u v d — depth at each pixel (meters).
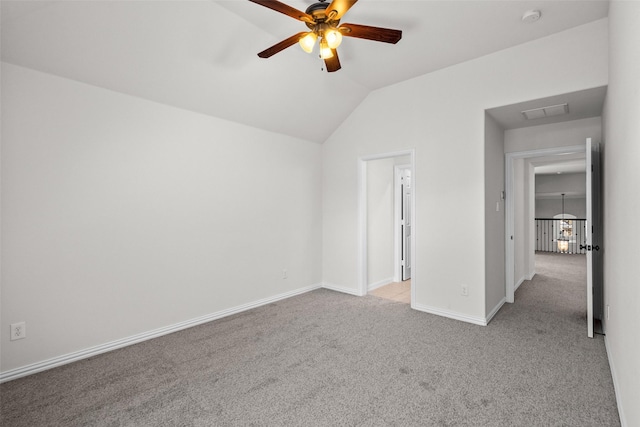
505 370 2.38
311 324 3.35
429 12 2.60
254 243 3.95
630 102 1.61
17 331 2.31
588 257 2.95
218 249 3.57
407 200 5.61
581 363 2.47
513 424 1.79
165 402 2.01
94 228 2.67
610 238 2.52
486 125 3.37
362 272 4.47
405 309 3.84
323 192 4.87
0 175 2.23
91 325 2.66
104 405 1.99
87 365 2.50
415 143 3.81
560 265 7.04
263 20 2.70
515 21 2.72
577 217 10.44
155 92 2.95
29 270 2.36
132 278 2.90
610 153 2.50
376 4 2.49
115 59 2.54
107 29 2.33
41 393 2.12
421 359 2.56
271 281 4.16
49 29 2.17
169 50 2.66
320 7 2.00
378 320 3.46
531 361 2.51
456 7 2.53
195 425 1.80
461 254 3.46
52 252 2.46
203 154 3.42
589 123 3.55
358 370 2.39
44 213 2.42
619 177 2.00
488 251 3.45
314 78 3.63
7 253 2.27
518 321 3.42
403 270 5.43
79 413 1.91
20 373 2.32
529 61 3.04
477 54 3.27
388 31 2.15
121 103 2.81
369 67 3.55
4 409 1.95
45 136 2.41
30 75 2.34
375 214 4.97
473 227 3.38
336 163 4.68
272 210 4.16
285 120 4.05
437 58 3.35
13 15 1.98
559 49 2.88
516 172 4.84
